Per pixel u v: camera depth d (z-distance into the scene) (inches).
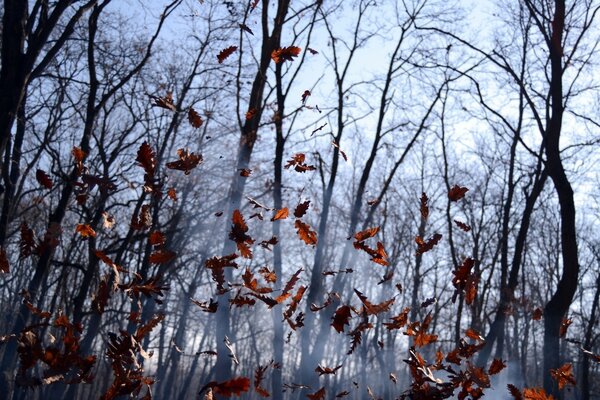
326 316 608.1
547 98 497.7
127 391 141.2
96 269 611.2
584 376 859.4
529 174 748.0
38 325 141.6
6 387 469.4
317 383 597.0
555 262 1278.3
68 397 810.8
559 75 466.9
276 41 568.7
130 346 143.6
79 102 770.8
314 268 629.9
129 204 614.2
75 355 140.2
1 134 345.1
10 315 983.6
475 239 962.1
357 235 180.5
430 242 195.5
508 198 775.7
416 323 177.3
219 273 161.9
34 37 371.2
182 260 981.2
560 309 415.8
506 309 660.7
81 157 187.5
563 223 430.6
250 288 163.5
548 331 413.1
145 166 171.9
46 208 750.5
